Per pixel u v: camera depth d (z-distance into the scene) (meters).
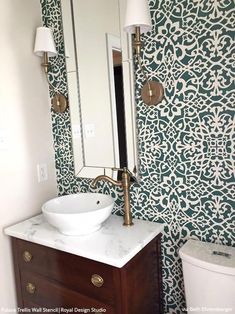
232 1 1.16
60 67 1.71
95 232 1.38
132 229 1.40
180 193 1.39
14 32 1.58
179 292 1.46
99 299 1.23
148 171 1.47
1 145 1.53
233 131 1.22
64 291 1.34
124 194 1.43
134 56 1.41
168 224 1.45
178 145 1.36
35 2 1.69
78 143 1.71
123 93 1.48
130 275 1.21
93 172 1.67
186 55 1.29
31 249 1.44
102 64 1.53
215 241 1.33
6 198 1.57
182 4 1.27
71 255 1.28
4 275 1.57
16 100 1.60
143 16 1.22
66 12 1.63
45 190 1.79
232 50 1.18
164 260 1.49
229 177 1.26
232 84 1.20
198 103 1.29
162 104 1.38
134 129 1.46
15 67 1.59
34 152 1.72
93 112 1.61
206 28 1.23
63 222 1.27
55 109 1.77
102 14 1.49
